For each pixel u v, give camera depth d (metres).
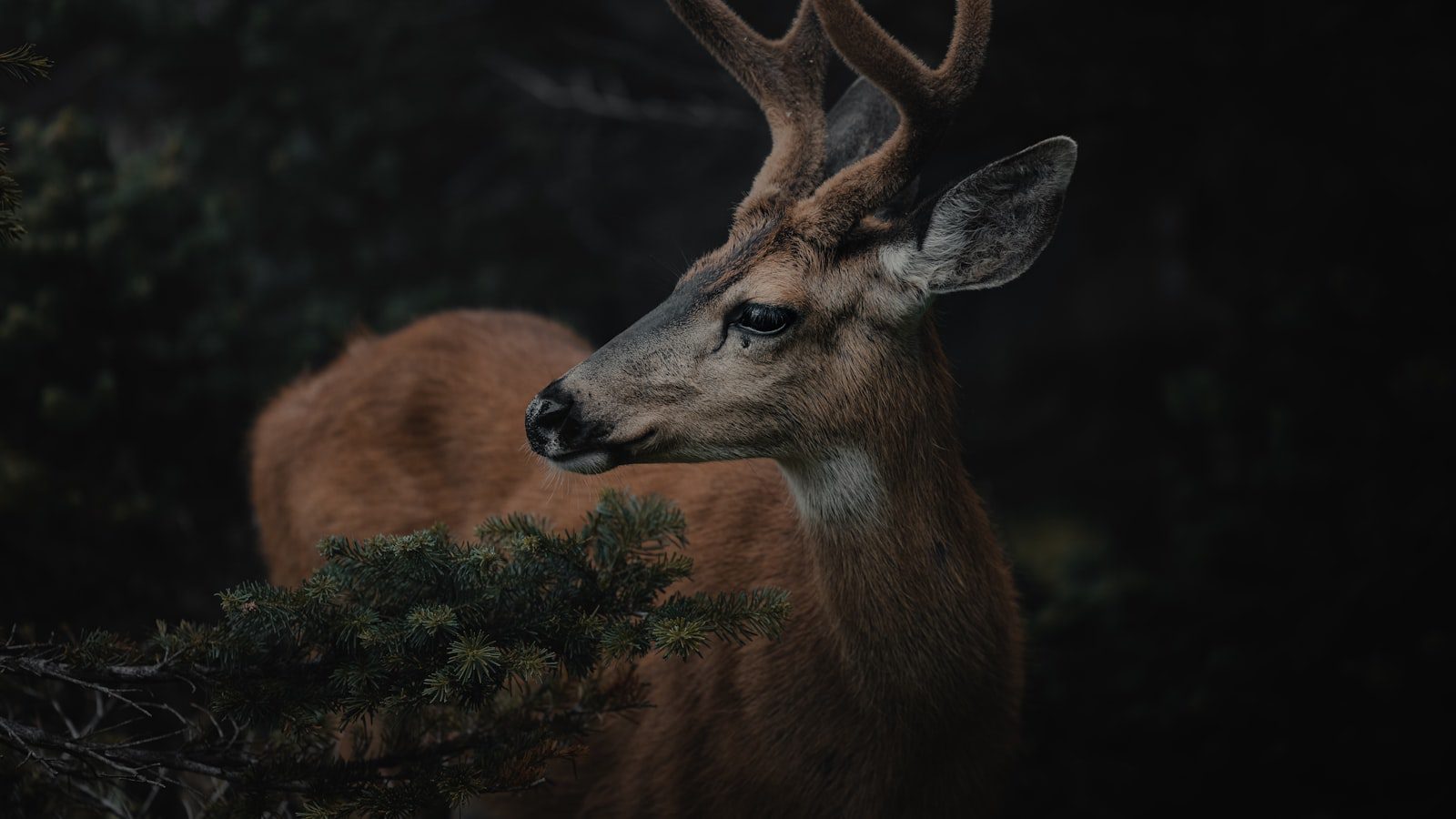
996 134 13.55
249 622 5.94
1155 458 16.80
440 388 9.29
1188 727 10.22
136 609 10.11
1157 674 10.79
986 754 7.49
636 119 15.72
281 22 14.55
